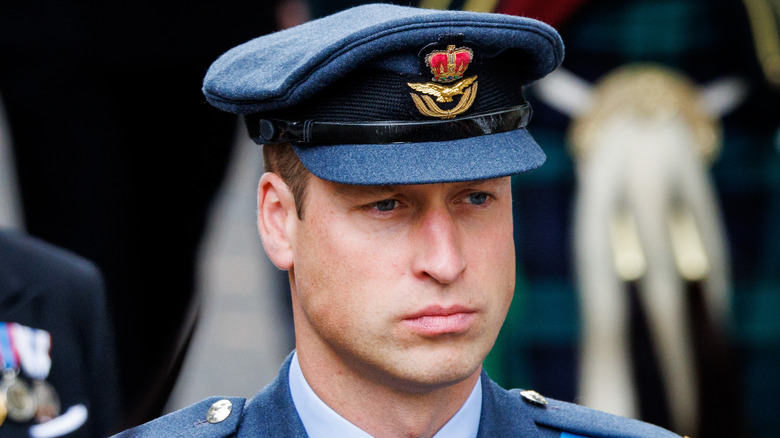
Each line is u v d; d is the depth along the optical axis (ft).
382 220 31.73
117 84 63.72
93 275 45.42
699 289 57.21
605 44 56.59
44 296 44.24
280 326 70.44
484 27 32.07
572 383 57.88
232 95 33.42
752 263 58.08
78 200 64.03
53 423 43.29
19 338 43.32
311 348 33.63
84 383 44.27
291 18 64.95
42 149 63.62
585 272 57.31
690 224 57.31
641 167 56.95
